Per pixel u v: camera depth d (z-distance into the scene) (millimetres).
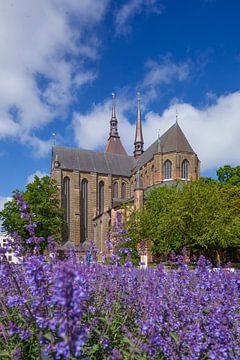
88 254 9938
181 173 81875
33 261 5238
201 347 5488
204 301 6938
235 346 5984
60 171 94312
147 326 5457
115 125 123750
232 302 6941
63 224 72938
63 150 100312
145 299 7055
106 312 7180
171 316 6016
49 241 7719
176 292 7469
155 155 84250
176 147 82312
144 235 46875
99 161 103375
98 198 98750
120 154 116500
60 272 4004
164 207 48594
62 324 3805
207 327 6016
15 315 7008
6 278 7289
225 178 72500
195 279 8375
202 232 42938
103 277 8383
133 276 8680
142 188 73312
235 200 57531
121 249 9148
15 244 7484
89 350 5664
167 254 46781
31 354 6008
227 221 45250
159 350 5633
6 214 55125
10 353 5543
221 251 56312
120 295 8070
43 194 64438
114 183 102562
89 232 94875
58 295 3812
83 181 97875
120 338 6625
